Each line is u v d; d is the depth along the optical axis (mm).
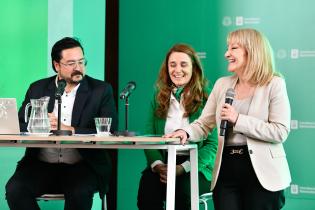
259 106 3762
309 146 5273
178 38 5586
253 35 3791
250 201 3688
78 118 4434
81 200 4070
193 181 3953
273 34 5375
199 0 5539
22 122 4473
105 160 4328
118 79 5730
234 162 3734
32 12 5691
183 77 4445
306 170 5273
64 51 4438
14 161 5605
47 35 5688
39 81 4602
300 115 5301
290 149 5309
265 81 3783
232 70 3826
